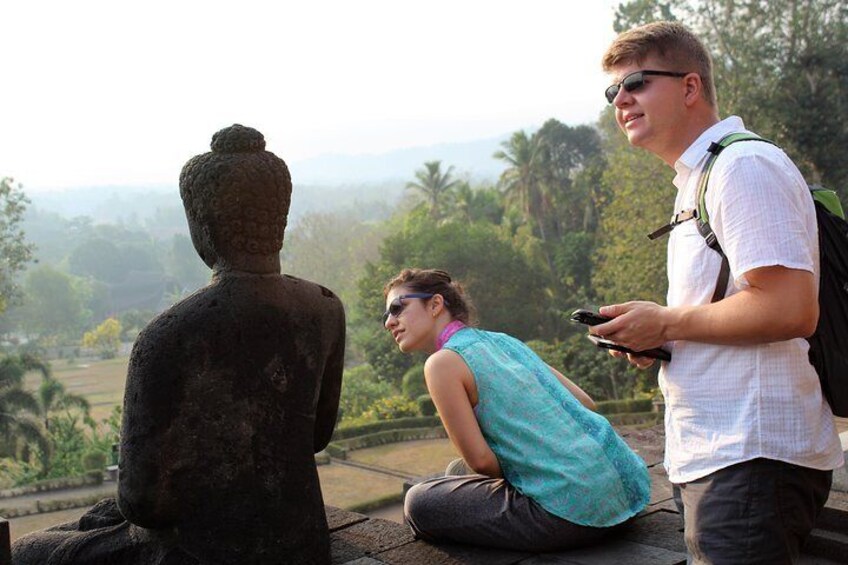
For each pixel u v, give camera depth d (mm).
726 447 2070
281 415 2645
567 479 2938
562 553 2980
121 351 85438
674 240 2303
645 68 2285
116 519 2889
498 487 3053
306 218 69062
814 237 2064
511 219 46281
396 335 3324
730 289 2129
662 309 2174
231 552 2555
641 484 3188
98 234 143750
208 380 2490
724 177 2064
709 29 21188
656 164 22422
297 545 2670
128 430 2445
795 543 2086
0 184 30156
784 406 2043
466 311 3355
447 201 53938
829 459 2111
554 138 47000
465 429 2969
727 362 2104
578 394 3465
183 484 2498
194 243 2656
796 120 19547
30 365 26312
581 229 44844
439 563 2943
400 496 18266
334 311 2842
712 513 2090
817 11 19781
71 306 89312
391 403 27688
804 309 1947
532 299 34375
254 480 2586
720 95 20719
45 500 20266
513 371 3104
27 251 30984
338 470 21578
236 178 2502
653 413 22297
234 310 2525
